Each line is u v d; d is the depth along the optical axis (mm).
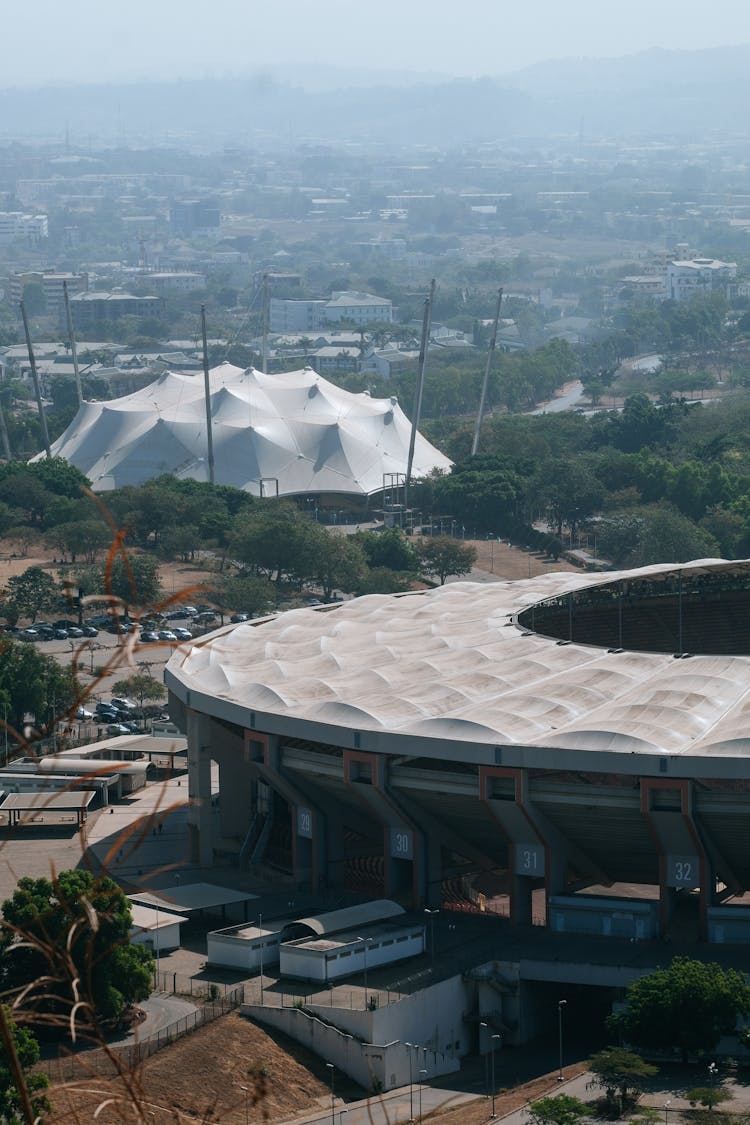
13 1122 85750
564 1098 121812
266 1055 135875
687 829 151000
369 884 180375
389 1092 134375
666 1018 133000
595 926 158000
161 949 159250
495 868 177750
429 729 163375
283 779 176250
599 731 155375
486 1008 149375
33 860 190875
